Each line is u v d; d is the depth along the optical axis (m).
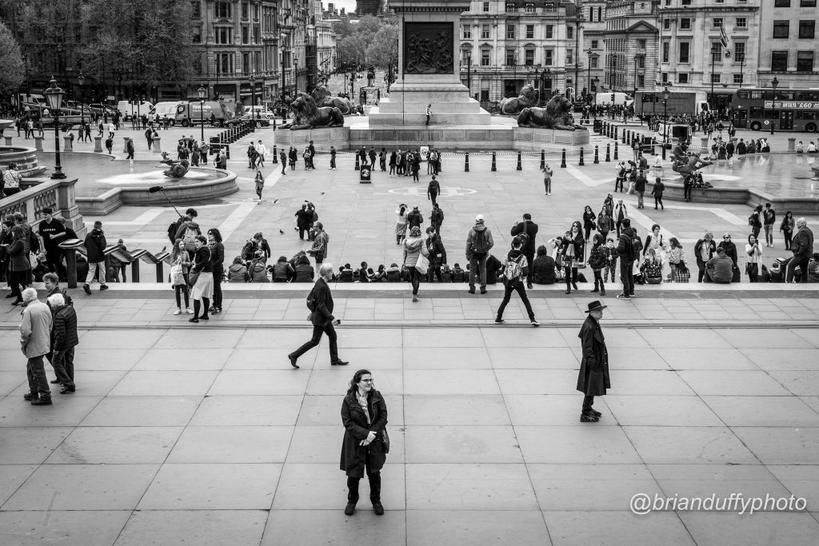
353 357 21.23
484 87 186.12
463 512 14.23
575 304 25.53
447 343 22.25
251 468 15.66
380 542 13.38
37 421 17.61
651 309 25.06
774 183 60.12
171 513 14.16
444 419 17.70
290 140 81.88
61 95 38.94
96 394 18.97
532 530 13.70
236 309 24.78
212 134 101.50
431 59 88.12
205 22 147.38
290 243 42.09
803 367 20.66
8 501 14.49
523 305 25.38
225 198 55.12
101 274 27.47
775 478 15.37
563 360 21.08
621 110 142.25
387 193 57.09
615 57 186.12
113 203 50.72
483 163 73.56
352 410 13.88
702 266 31.86
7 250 25.59
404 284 27.44
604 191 58.62
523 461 15.95
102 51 129.75
